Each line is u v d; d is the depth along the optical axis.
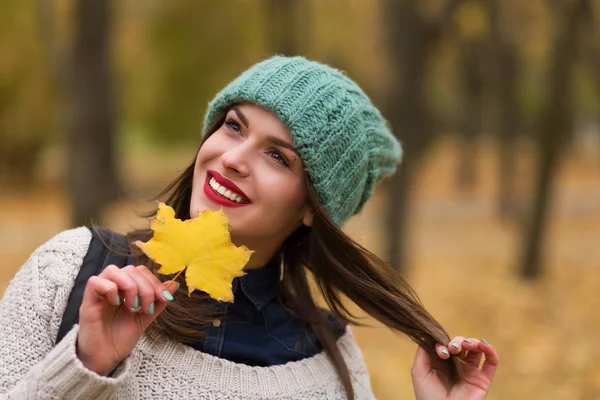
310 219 1.84
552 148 8.19
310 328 1.95
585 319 6.55
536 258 8.37
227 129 1.74
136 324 1.37
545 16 10.40
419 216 14.48
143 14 13.26
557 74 7.98
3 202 13.48
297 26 8.19
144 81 15.66
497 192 14.84
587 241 11.53
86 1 6.76
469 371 1.88
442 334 1.88
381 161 2.04
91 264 1.61
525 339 5.89
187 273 1.39
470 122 18.86
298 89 1.71
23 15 13.48
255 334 1.81
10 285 1.59
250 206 1.68
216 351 1.69
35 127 14.37
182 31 13.33
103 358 1.32
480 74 14.27
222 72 13.58
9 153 14.60
